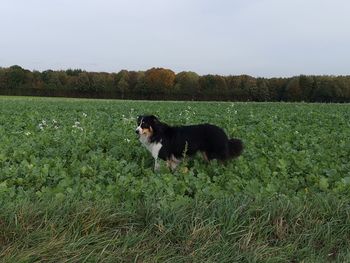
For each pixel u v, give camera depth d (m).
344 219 1.70
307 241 1.58
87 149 3.28
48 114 6.84
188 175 2.35
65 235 1.49
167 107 9.72
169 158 2.86
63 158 2.97
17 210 1.59
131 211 1.67
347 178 2.19
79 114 7.00
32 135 3.92
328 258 1.51
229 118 5.87
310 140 3.74
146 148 3.11
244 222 1.62
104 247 1.44
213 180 2.40
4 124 5.02
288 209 1.71
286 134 4.06
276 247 1.52
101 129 4.50
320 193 1.98
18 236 1.48
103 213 1.63
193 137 2.89
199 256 1.44
